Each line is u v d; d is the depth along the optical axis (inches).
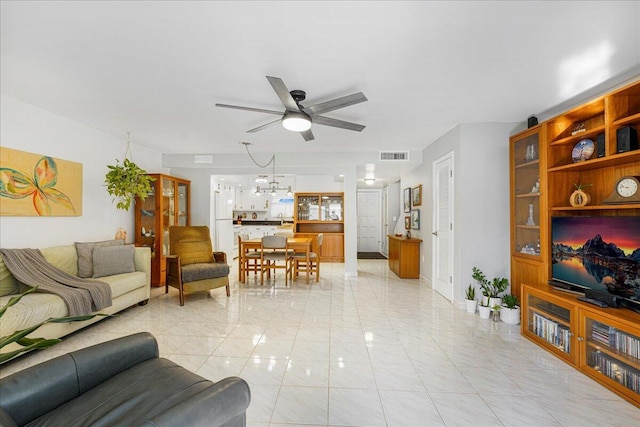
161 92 117.0
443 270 180.1
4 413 42.9
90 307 120.3
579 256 106.9
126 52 88.7
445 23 75.2
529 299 119.6
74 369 54.6
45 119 137.3
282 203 389.7
